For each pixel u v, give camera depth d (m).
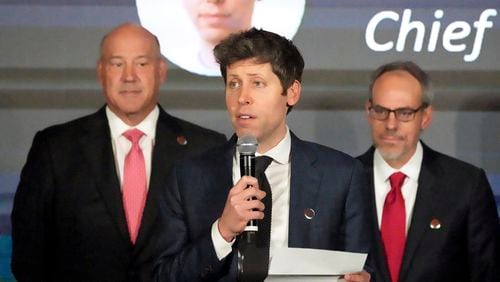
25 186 9.96
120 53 10.00
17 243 9.91
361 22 10.34
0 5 10.30
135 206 9.84
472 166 9.80
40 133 10.18
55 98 10.22
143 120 10.02
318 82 10.30
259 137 7.18
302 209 7.31
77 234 9.76
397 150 9.67
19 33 10.30
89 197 9.80
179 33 10.24
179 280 6.99
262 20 10.32
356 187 7.48
